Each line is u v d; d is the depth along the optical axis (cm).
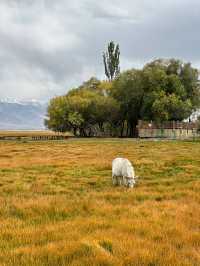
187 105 10188
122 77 11538
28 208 1308
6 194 1691
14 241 906
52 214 1245
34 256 787
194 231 1015
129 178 1966
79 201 1438
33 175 2398
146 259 778
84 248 829
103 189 1877
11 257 780
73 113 11200
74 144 7006
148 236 957
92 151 4853
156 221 1118
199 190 1762
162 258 784
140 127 10462
